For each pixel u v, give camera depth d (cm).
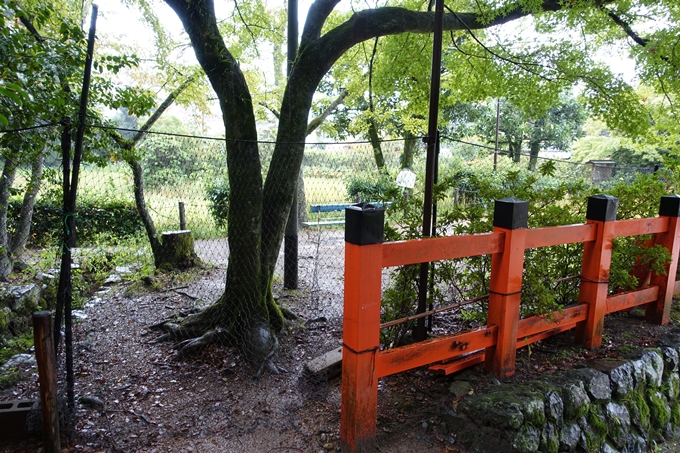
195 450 238
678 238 383
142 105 334
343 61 646
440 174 1216
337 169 1013
